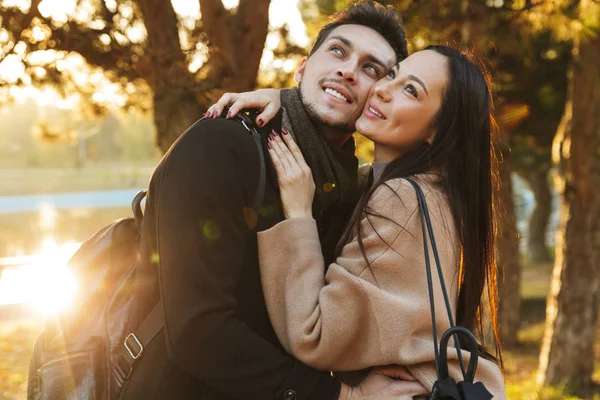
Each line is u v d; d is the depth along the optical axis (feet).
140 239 5.87
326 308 5.58
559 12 14.58
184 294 5.13
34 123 16.57
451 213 6.14
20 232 65.10
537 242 84.23
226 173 5.29
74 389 5.40
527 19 15.08
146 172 188.44
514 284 38.60
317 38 6.61
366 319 5.66
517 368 33.17
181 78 12.05
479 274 6.50
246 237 5.66
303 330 5.57
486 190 6.52
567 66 36.52
